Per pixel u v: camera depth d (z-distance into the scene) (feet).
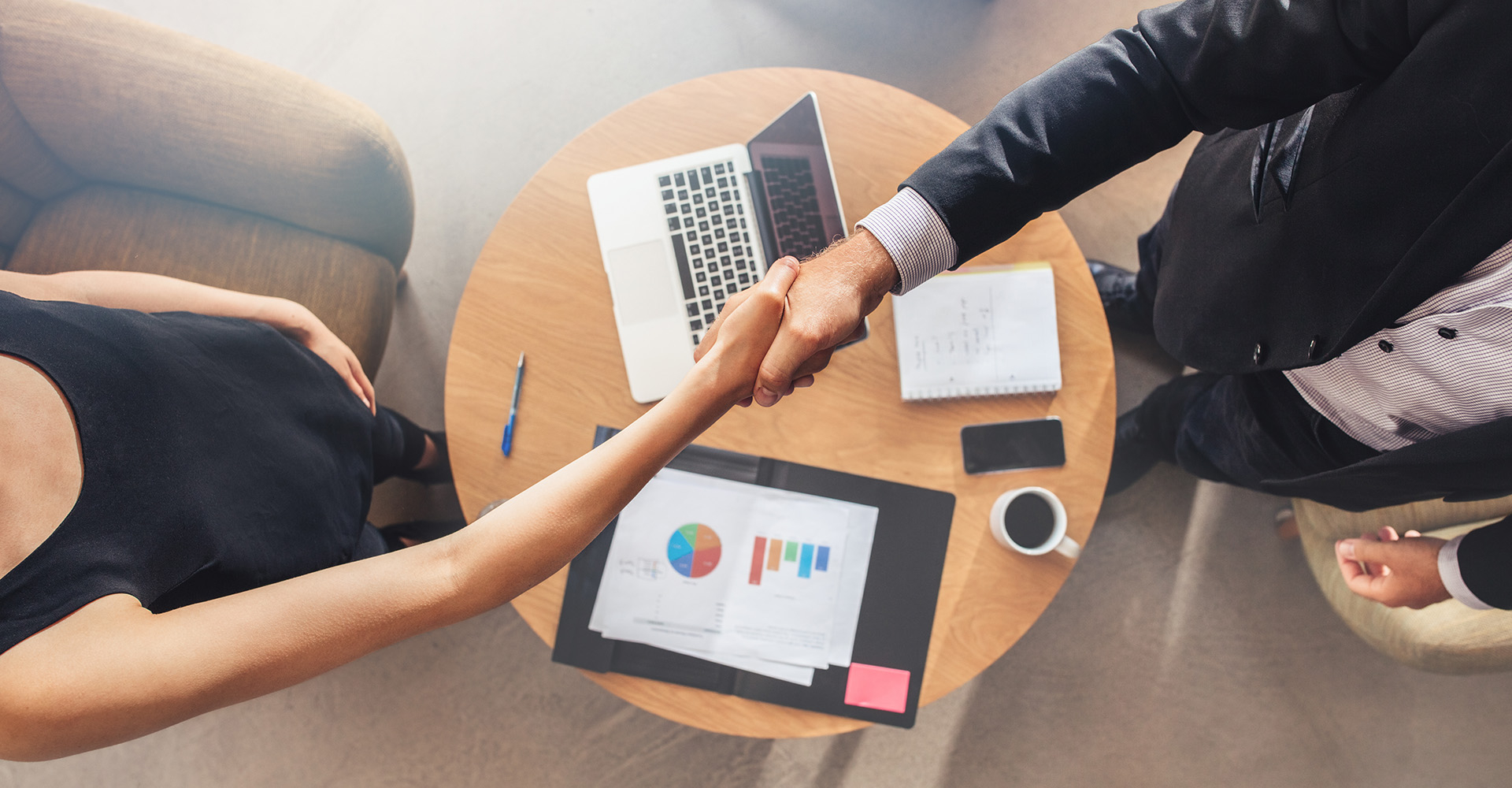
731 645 3.29
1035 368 3.45
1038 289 3.47
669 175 3.55
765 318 2.07
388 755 5.32
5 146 3.51
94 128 3.61
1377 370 2.62
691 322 3.50
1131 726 5.41
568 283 3.57
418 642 5.38
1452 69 1.82
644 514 3.35
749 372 2.08
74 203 3.96
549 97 5.90
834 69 5.89
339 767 5.31
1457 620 3.73
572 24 5.93
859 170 3.62
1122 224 5.73
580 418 3.50
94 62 3.44
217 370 2.60
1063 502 3.43
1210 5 2.14
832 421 3.47
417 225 5.77
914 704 3.29
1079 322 3.52
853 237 2.33
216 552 2.23
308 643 1.64
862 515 3.39
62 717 1.50
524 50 5.92
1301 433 3.21
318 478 2.87
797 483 3.41
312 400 3.05
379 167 3.89
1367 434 2.93
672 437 1.97
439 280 5.74
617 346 3.54
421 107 5.90
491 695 5.37
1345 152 2.19
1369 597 3.44
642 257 3.52
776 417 3.47
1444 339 2.29
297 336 3.36
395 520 5.40
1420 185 2.02
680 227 3.53
